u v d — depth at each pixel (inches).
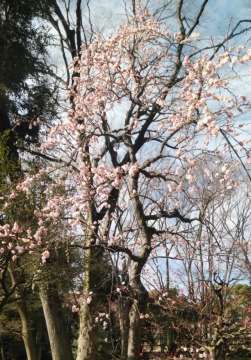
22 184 350.9
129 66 343.6
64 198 325.7
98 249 343.0
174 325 371.9
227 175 286.4
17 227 319.3
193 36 315.6
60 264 371.2
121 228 335.6
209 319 336.2
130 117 347.6
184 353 388.5
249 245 370.9
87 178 315.9
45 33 454.6
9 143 452.4
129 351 284.0
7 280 436.5
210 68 257.9
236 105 258.1
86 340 340.8
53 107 442.3
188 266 351.9
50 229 311.0
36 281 391.9
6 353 748.6
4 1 446.9
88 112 343.0
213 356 322.0
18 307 472.4
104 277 346.0
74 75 394.0
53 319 434.0
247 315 367.2
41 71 442.3
